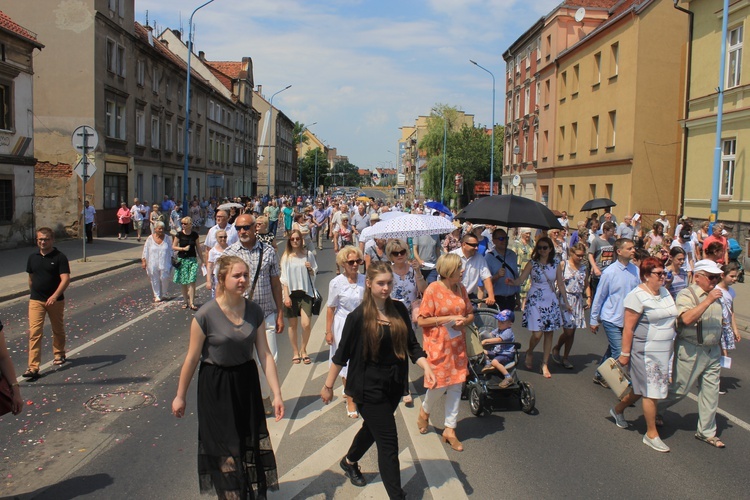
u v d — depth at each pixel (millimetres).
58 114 30156
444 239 14570
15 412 4707
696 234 18656
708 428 6078
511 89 50750
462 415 6852
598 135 32500
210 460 4191
